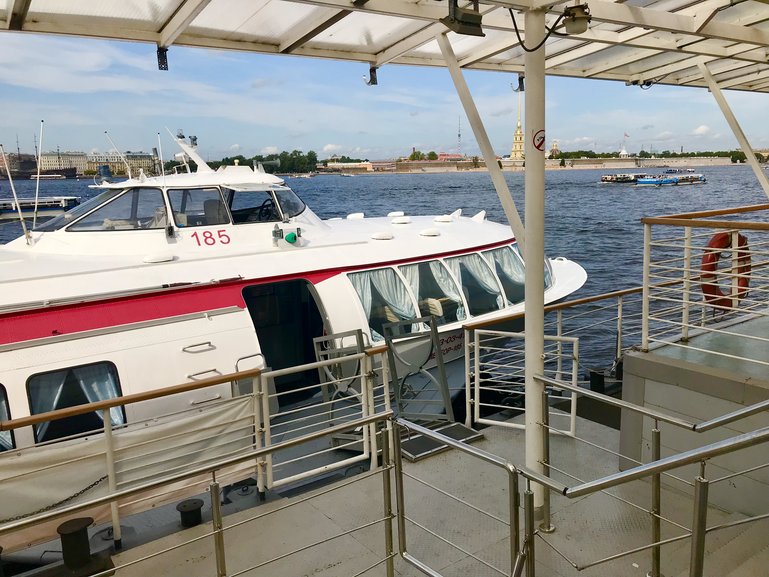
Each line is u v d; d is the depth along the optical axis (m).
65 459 4.68
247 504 5.44
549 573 4.19
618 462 5.84
